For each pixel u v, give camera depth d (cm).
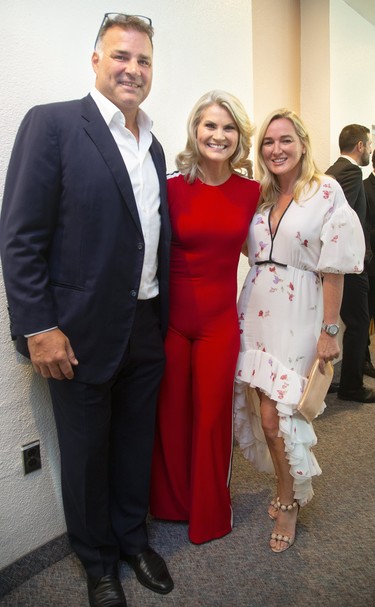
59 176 112
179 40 178
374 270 307
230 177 150
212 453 156
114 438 147
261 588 140
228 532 164
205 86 193
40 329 112
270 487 192
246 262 233
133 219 120
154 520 173
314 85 289
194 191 146
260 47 250
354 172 249
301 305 145
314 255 144
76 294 117
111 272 119
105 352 123
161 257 137
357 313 261
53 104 116
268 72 260
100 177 114
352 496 183
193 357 155
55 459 153
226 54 201
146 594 139
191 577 145
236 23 204
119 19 118
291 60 281
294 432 146
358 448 220
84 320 118
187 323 152
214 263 148
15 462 142
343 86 303
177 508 169
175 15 175
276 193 151
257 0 242
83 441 128
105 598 133
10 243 109
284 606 133
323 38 279
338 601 134
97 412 128
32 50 131
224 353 152
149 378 144
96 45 122
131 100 121
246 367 156
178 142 185
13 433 141
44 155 109
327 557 151
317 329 148
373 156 309
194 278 149
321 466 205
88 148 114
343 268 139
